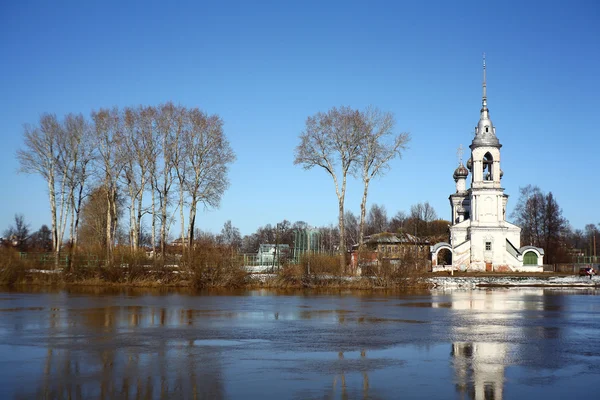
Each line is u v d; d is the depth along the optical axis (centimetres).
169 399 1190
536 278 6366
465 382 1346
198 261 4919
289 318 2631
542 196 11062
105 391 1248
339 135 6188
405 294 4350
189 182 6128
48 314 2742
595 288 5488
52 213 6297
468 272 8381
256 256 6812
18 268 5281
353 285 4925
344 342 1919
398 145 6266
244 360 1594
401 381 1353
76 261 5316
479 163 8962
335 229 14525
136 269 5122
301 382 1338
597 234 17150
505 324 2441
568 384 1332
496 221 8900
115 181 6159
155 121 6081
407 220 14012
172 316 2683
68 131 6281
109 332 2128
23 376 1384
